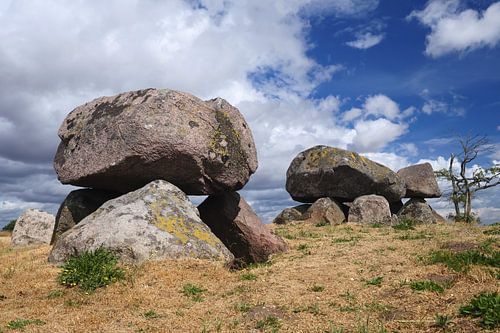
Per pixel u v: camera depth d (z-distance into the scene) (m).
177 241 11.08
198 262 10.58
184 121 12.56
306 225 22.06
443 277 8.22
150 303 8.05
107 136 12.73
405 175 26.78
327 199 24.12
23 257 13.05
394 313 6.56
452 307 6.45
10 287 9.61
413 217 25.25
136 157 12.26
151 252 10.68
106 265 9.73
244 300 7.84
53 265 11.16
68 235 11.55
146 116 12.33
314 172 24.45
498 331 5.34
